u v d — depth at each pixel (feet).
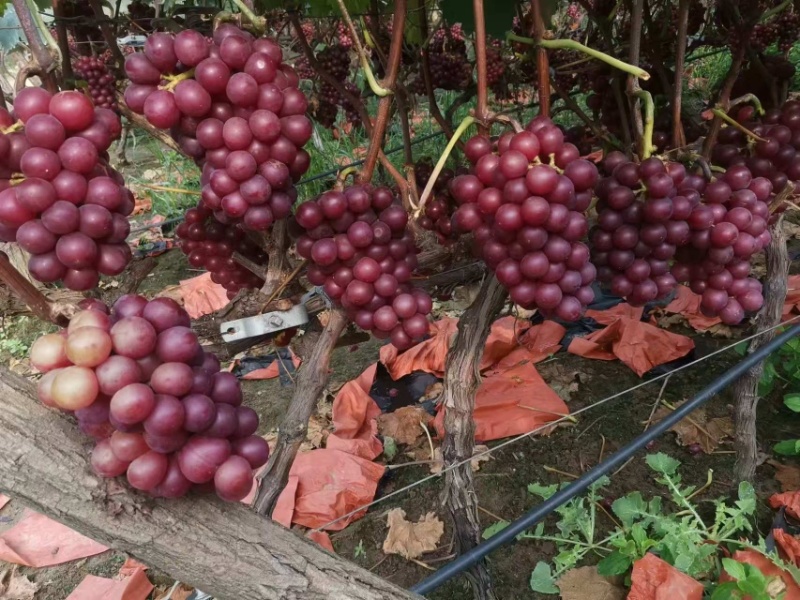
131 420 1.82
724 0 5.21
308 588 2.61
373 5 5.66
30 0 2.35
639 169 3.40
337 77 7.34
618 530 6.35
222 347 4.16
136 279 4.93
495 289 4.39
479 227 3.17
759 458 7.09
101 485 2.10
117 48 5.49
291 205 3.04
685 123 5.66
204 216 3.88
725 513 6.44
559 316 3.18
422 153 14.96
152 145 20.27
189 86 2.56
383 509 7.22
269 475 4.01
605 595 5.78
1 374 2.09
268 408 9.14
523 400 8.32
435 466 7.69
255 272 4.03
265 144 2.76
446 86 7.64
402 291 3.45
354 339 4.48
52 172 2.11
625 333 8.92
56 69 2.40
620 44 6.59
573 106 6.39
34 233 2.14
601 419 8.00
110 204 2.22
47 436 2.07
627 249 3.54
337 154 16.06
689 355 8.85
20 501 2.09
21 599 6.69
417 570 6.45
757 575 5.00
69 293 3.65
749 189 3.76
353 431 8.26
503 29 5.51
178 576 2.36
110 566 7.01
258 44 2.73
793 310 8.86
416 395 9.12
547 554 6.43
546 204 2.77
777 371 8.17
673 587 5.25
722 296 3.89
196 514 2.28
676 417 5.15
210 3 6.91
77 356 1.82
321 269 3.39
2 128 2.19
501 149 2.99
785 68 5.55
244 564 2.42
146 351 1.90
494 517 6.87
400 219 3.29
